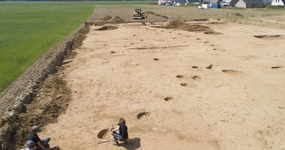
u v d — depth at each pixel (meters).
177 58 18.25
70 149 8.03
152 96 11.90
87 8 90.25
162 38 26.12
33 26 36.00
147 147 8.12
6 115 9.30
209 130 9.06
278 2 85.50
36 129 7.29
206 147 8.11
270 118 9.77
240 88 12.68
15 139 8.40
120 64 16.98
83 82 13.76
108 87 13.04
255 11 64.94
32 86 12.53
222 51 20.20
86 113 10.34
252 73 14.89
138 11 42.38
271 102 11.12
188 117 9.98
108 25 37.09
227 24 37.00
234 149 7.99
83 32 30.47
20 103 10.45
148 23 38.72
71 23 39.44
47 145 7.67
